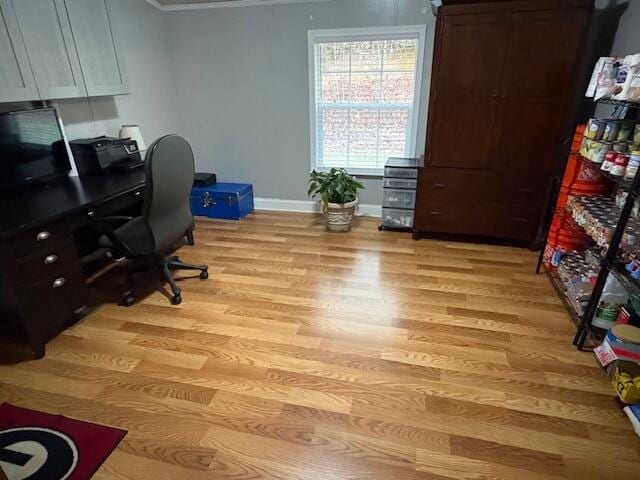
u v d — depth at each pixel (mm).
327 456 1393
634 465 1354
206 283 2650
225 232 3611
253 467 1354
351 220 3709
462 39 2656
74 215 2020
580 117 3021
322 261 2973
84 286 2152
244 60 3707
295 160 4004
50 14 2213
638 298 1644
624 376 1556
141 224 2359
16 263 1723
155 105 3732
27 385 1729
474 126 2867
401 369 1820
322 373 1798
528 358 1884
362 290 2533
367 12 3266
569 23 2451
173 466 1359
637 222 1894
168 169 2090
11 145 2213
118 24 3137
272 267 2881
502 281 2627
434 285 2586
